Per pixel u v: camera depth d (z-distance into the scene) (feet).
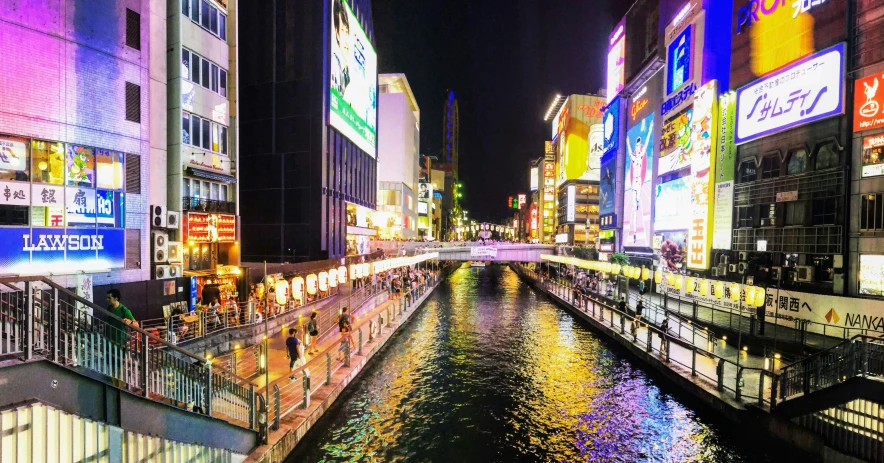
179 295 60.80
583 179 290.97
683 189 119.55
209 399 29.32
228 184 85.46
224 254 84.69
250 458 32.91
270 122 131.23
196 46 76.59
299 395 47.85
